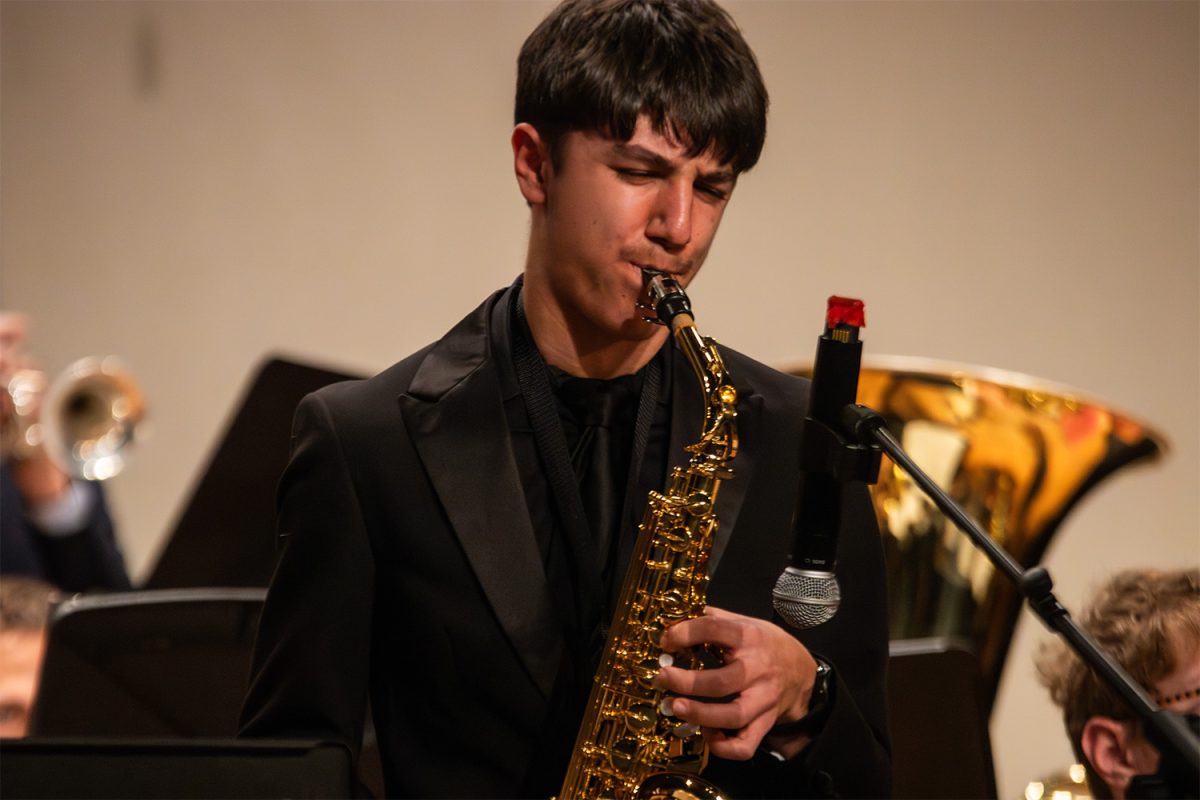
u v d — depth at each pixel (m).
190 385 11.45
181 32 11.43
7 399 8.60
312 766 2.62
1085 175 9.80
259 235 11.29
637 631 3.39
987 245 9.91
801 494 3.10
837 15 9.95
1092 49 9.75
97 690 4.73
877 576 3.68
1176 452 9.79
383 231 11.05
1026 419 5.86
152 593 4.82
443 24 10.92
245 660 4.76
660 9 3.38
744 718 3.08
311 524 3.44
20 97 11.80
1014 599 5.83
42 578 8.59
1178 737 2.32
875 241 10.01
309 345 11.20
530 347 3.60
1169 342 9.78
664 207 3.29
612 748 3.38
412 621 3.41
